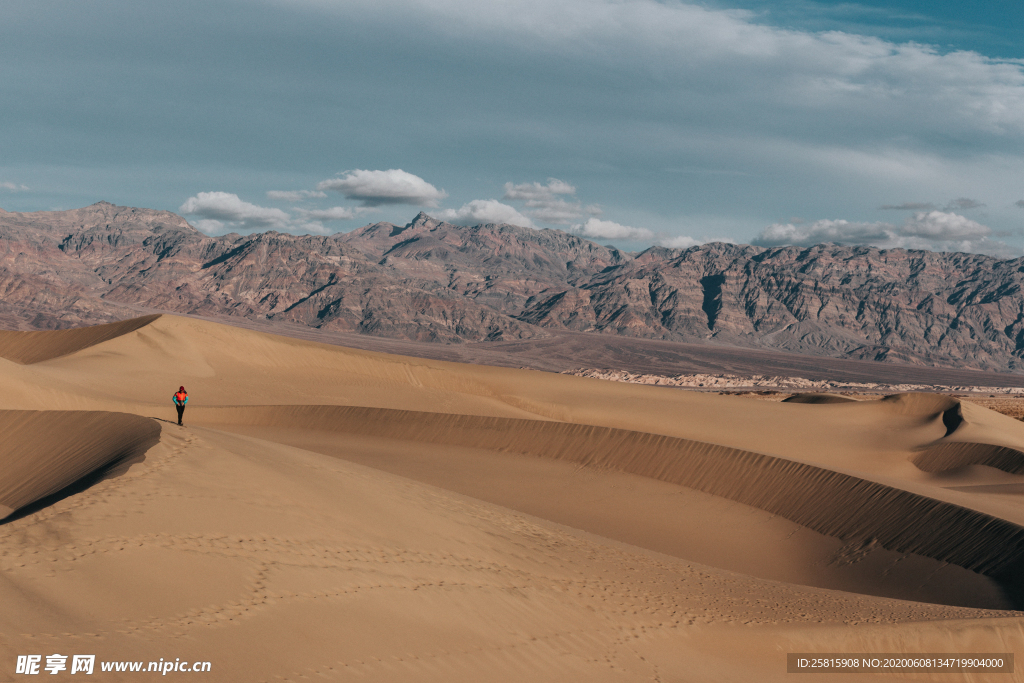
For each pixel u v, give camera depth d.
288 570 12.07
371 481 19.45
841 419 62.22
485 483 31.78
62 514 11.73
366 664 10.23
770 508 30.47
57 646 8.58
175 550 11.52
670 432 54.16
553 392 62.56
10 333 66.06
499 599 13.97
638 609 15.81
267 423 42.59
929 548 24.88
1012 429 59.94
